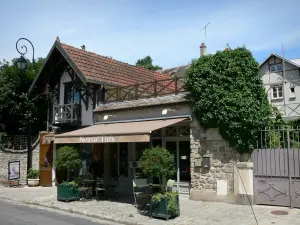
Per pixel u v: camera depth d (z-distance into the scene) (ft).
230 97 38.24
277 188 36.47
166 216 31.32
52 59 60.80
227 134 39.09
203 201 40.60
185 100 42.73
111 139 40.29
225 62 39.37
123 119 51.29
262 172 37.45
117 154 54.24
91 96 56.59
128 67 69.15
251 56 39.73
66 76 61.26
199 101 40.63
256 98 39.40
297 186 35.29
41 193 50.57
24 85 72.84
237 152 38.78
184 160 45.62
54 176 59.31
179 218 31.89
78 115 57.47
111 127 47.65
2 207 40.22
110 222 32.04
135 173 51.01
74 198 43.29
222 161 39.83
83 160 57.67
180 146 46.34
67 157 43.91
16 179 59.82
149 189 38.88
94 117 55.67
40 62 77.82
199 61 41.50
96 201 42.98
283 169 36.27
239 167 38.32
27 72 73.05
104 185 50.14
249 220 30.42
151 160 33.24
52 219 32.86
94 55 63.26
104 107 54.24
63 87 61.52
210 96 39.37
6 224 30.04
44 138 60.64
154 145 49.47
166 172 33.14
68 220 32.55
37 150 62.69
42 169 59.82
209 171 40.78
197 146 41.98
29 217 33.71
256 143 38.22
